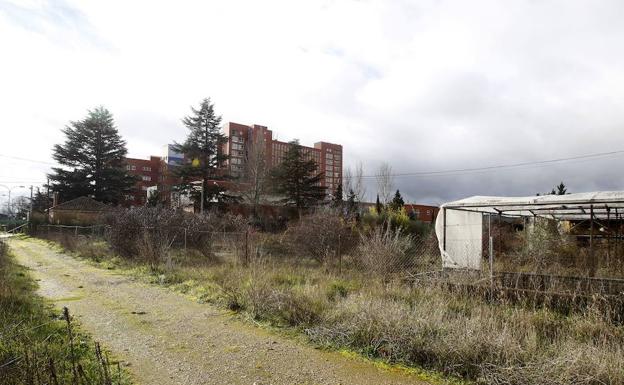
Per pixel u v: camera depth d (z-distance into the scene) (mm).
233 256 12828
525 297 7297
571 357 4023
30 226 40156
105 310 7234
